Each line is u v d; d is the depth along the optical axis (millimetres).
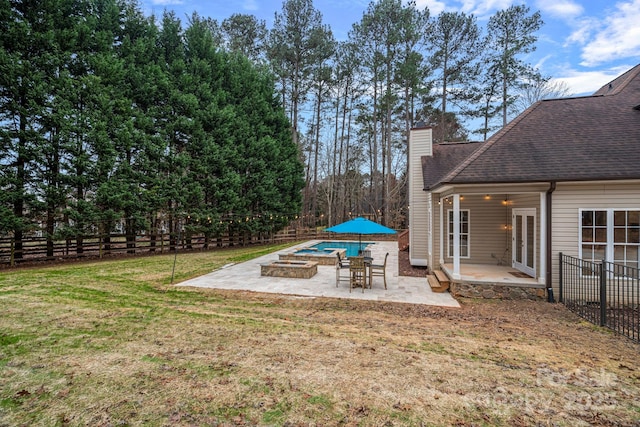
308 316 5883
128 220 14258
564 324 5617
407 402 2906
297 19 23359
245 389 3070
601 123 8070
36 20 11852
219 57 18016
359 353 3996
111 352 3873
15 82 11023
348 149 31938
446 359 3877
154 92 14938
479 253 10188
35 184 11578
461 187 7578
